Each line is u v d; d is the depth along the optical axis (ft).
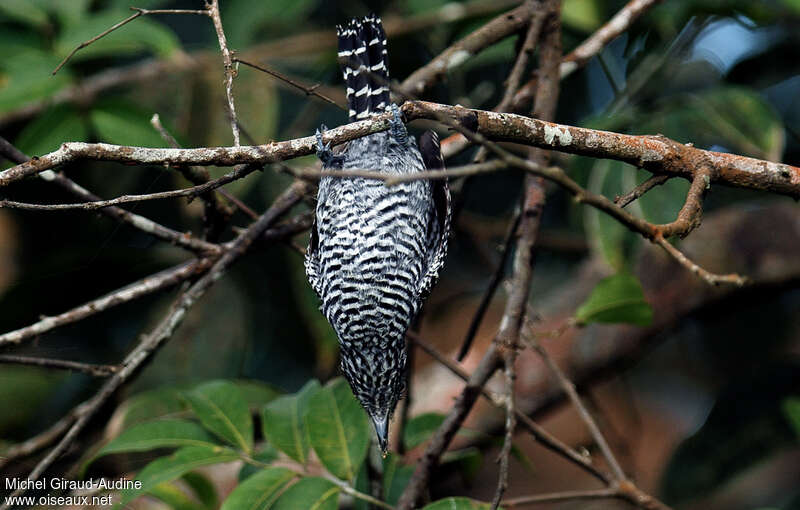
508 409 23.72
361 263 25.07
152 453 31.50
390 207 25.02
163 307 37.91
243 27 36.83
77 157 19.12
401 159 25.39
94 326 37.04
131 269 37.09
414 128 38.86
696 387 47.57
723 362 46.55
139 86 36.47
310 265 27.09
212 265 29.07
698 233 38.68
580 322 28.30
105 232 37.73
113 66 40.06
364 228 24.99
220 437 26.30
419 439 30.04
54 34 34.24
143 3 33.96
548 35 30.35
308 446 25.75
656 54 35.63
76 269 35.45
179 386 32.63
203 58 36.22
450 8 37.29
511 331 25.68
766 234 37.70
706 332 46.24
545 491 45.70
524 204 28.12
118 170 36.76
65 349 36.24
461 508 23.30
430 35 38.55
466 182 30.63
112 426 31.27
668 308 38.17
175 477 24.58
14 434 35.27
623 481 25.61
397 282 25.34
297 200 28.58
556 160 35.78
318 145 19.98
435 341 44.45
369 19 25.55
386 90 25.31
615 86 35.81
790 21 35.91
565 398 38.88
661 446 47.21
